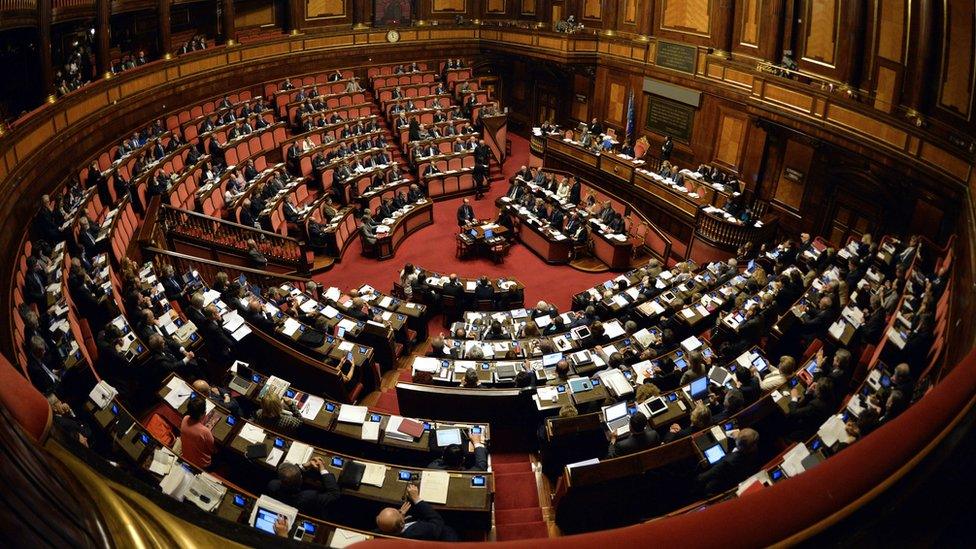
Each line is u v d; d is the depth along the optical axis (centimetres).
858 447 128
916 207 1428
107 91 1678
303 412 891
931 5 1234
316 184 2202
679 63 2131
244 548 128
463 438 850
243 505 671
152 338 964
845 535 112
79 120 1527
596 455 923
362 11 2733
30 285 1008
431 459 868
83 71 1858
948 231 1297
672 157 2275
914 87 1341
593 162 2264
